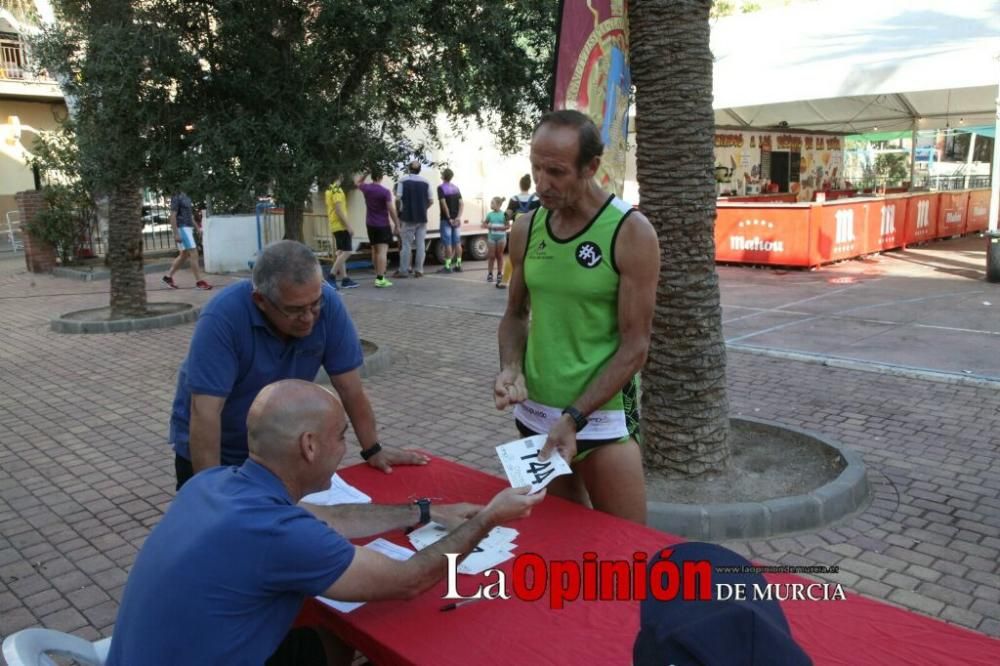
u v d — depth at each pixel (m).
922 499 4.58
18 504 4.82
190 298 12.79
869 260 14.93
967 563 3.86
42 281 15.61
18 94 24.27
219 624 1.82
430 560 2.10
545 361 2.79
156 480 5.17
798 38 16.05
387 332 9.70
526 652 1.93
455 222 14.95
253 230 16.36
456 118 8.85
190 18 6.81
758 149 18.86
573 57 4.30
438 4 7.47
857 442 5.52
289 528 1.88
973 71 11.38
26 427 6.30
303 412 2.02
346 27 6.95
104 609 3.63
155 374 7.92
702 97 4.45
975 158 32.78
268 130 6.64
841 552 3.99
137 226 10.38
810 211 13.42
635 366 2.64
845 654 1.87
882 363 7.45
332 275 13.26
